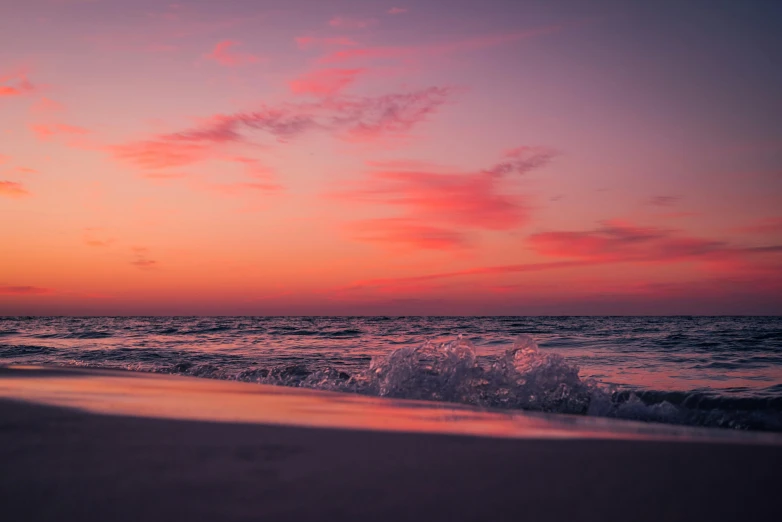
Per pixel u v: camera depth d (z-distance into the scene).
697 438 3.17
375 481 2.08
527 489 2.00
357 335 22.22
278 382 7.22
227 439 2.88
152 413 3.80
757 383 7.00
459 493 1.93
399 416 4.05
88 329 27.25
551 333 22.03
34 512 1.68
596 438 3.08
